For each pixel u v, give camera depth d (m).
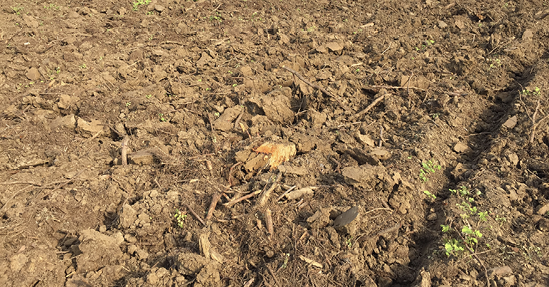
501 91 1.62
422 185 1.13
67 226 1.00
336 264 0.88
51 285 0.86
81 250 0.89
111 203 1.08
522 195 1.07
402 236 0.97
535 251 0.91
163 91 1.58
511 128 1.33
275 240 0.93
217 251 0.92
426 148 1.25
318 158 1.20
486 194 1.06
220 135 1.34
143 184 1.14
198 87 1.66
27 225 0.97
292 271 0.86
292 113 1.48
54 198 1.04
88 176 1.15
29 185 1.08
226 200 1.06
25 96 1.53
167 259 0.91
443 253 0.91
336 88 1.58
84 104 1.49
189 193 1.08
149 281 0.83
